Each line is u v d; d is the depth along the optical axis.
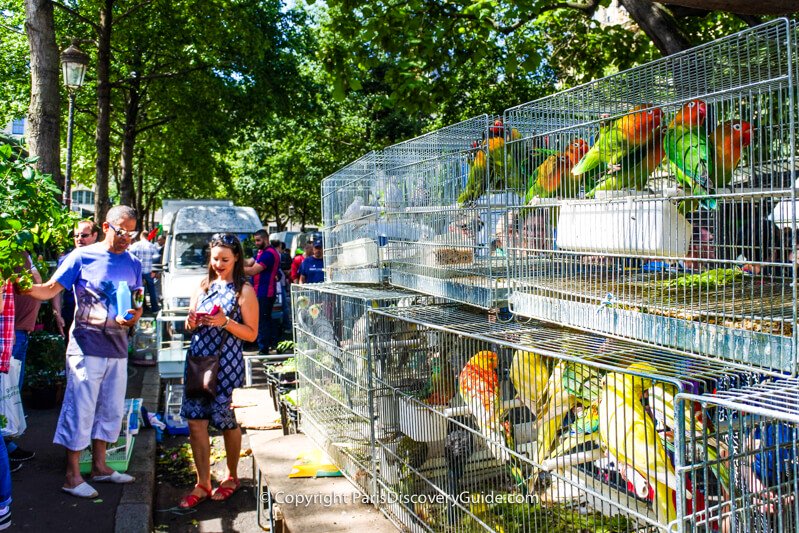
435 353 3.38
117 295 4.81
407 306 4.00
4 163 3.67
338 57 8.52
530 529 2.69
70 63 10.59
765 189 2.19
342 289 4.86
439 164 4.00
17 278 3.99
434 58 8.20
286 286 12.30
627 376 2.28
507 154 3.40
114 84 15.12
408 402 3.53
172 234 13.77
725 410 2.08
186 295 11.99
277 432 5.31
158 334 7.54
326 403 4.63
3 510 3.87
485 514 2.88
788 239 2.11
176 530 4.59
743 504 1.89
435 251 4.02
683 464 1.83
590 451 2.50
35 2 8.43
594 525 2.35
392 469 3.64
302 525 3.59
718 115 2.39
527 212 3.26
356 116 23.50
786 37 2.03
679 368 2.25
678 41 5.85
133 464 5.46
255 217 14.34
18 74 17.44
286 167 27.84
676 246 2.48
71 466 4.77
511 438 2.82
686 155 2.45
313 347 4.99
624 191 2.72
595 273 2.85
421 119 22.91
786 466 2.01
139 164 24.97
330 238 6.30
